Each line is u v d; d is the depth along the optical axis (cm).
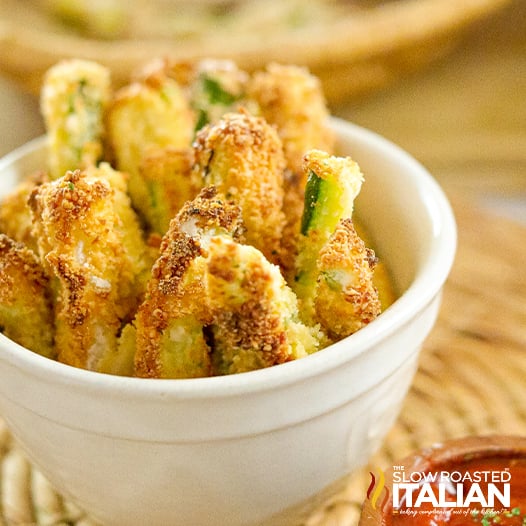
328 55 68
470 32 84
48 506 42
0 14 91
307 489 38
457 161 72
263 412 35
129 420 35
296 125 42
